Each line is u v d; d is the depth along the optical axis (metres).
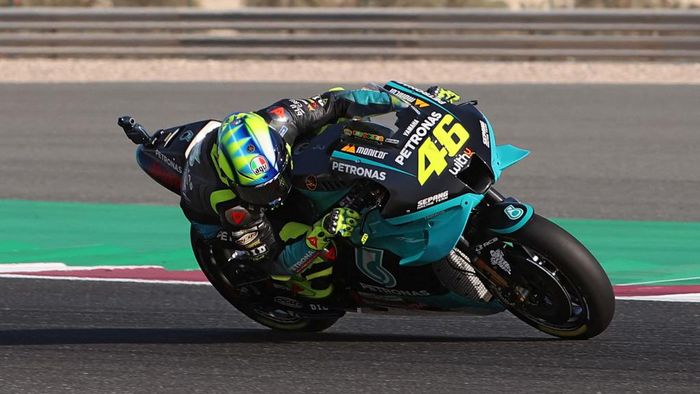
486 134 16.61
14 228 29.48
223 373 17.77
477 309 17.75
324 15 53.75
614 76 50.00
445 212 16.11
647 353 17.78
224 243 18.91
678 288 22.25
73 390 17.14
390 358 18.17
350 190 16.38
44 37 55.38
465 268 17.12
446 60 54.81
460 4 69.06
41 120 43.59
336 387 16.80
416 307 18.30
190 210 18.44
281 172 16.31
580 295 16.83
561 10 52.06
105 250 27.11
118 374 17.91
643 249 26.08
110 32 55.41
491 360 17.67
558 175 34.16
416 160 16.02
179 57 56.22
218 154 16.45
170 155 19.78
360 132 16.45
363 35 53.81
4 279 24.48
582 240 27.20
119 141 40.38
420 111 16.70
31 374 18.05
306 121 17.50
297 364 18.09
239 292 20.25
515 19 52.38
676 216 29.38
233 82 50.03
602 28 52.09
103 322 21.30
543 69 51.88
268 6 71.44
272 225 18.06
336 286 18.77
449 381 16.78
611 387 16.19
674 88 47.09
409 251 16.72
